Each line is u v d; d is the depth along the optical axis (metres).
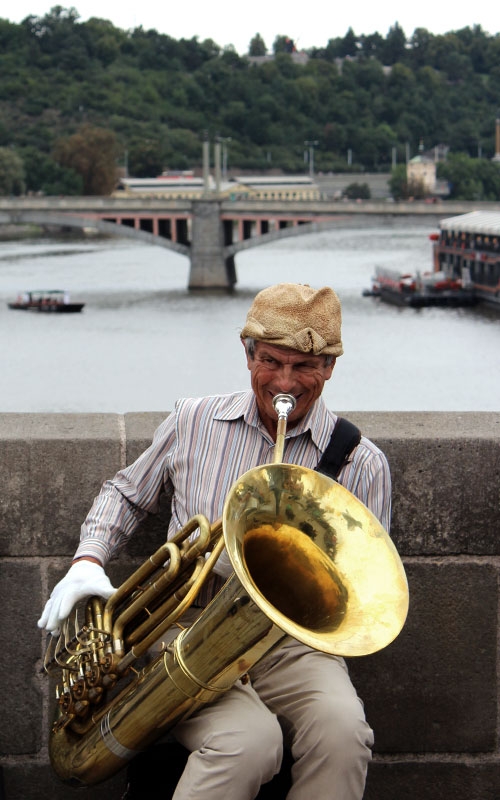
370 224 88.56
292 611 2.90
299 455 3.13
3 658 3.61
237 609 2.65
